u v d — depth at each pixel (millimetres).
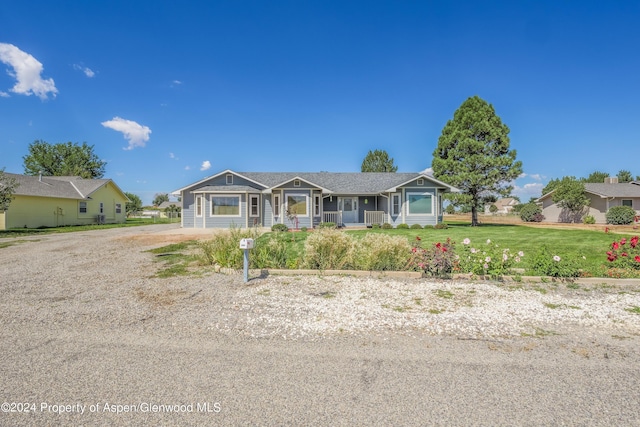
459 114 23469
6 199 19828
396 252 7273
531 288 5805
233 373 2891
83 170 49219
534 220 29781
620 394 2537
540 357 3186
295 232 17438
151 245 12461
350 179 24281
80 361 3125
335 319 4293
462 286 5984
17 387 2660
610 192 27016
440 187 20797
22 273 7328
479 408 2361
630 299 5133
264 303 5008
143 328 4004
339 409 2355
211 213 20656
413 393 2555
